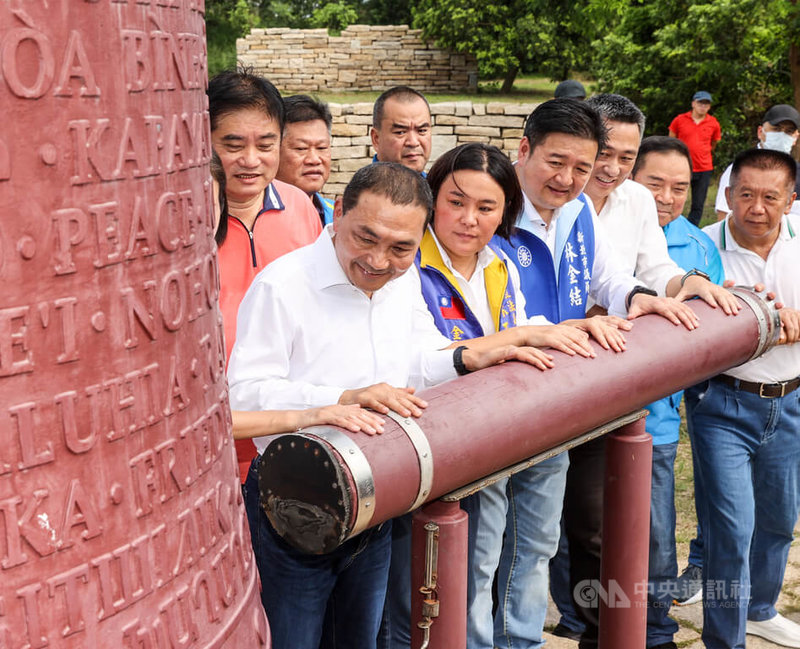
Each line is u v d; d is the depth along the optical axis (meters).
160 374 0.98
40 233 0.84
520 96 20.77
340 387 1.99
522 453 1.71
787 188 3.16
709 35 13.12
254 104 2.42
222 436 1.13
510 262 2.55
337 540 1.41
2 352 0.83
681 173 3.41
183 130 1.01
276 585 1.97
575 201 2.83
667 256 3.28
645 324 2.13
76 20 0.85
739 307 2.33
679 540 4.20
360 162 10.48
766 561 3.41
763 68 13.77
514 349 1.85
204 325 1.08
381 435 1.49
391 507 1.47
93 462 0.90
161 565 0.98
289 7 31.47
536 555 2.70
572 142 2.56
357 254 1.82
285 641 1.99
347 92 20.36
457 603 1.68
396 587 2.44
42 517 0.87
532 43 20.19
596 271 2.93
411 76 20.66
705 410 3.17
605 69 15.34
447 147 10.98
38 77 0.82
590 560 3.03
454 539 1.66
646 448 2.13
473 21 19.86
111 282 0.91
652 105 14.69
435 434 1.54
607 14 15.38
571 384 1.81
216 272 1.13
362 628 2.14
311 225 2.79
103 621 0.92
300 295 1.94
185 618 1.02
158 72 0.96
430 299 2.34
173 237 0.99
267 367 1.93
